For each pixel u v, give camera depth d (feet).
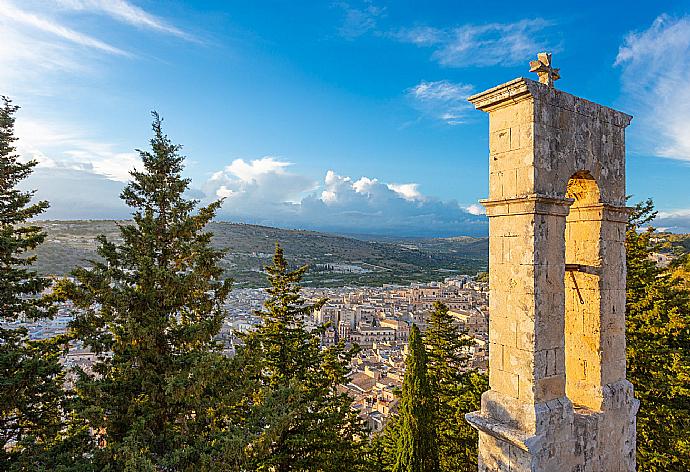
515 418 30.53
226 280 48.08
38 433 43.29
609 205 34.99
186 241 46.26
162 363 41.93
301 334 59.72
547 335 30.73
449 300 445.78
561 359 31.42
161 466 36.96
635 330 62.13
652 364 58.44
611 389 34.96
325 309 391.04
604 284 35.22
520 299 30.89
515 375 31.07
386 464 79.20
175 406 42.37
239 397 43.06
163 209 46.47
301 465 51.21
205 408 41.93
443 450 74.18
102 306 43.88
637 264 64.75
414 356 58.49
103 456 37.37
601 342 34.94
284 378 55.42
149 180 45.55
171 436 40.34
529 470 29.12
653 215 66.23
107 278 42.09
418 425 57.62
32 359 41.60
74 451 40.42
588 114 34.35
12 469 35.86
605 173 35.47
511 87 31.01
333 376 64.23
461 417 73.77
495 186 33.04
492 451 31.81
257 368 49.21
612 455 34.42
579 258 36.52
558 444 30.45
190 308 46.70
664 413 55.47
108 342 42.55
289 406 43.78
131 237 45.24
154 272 41.91
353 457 59.41
